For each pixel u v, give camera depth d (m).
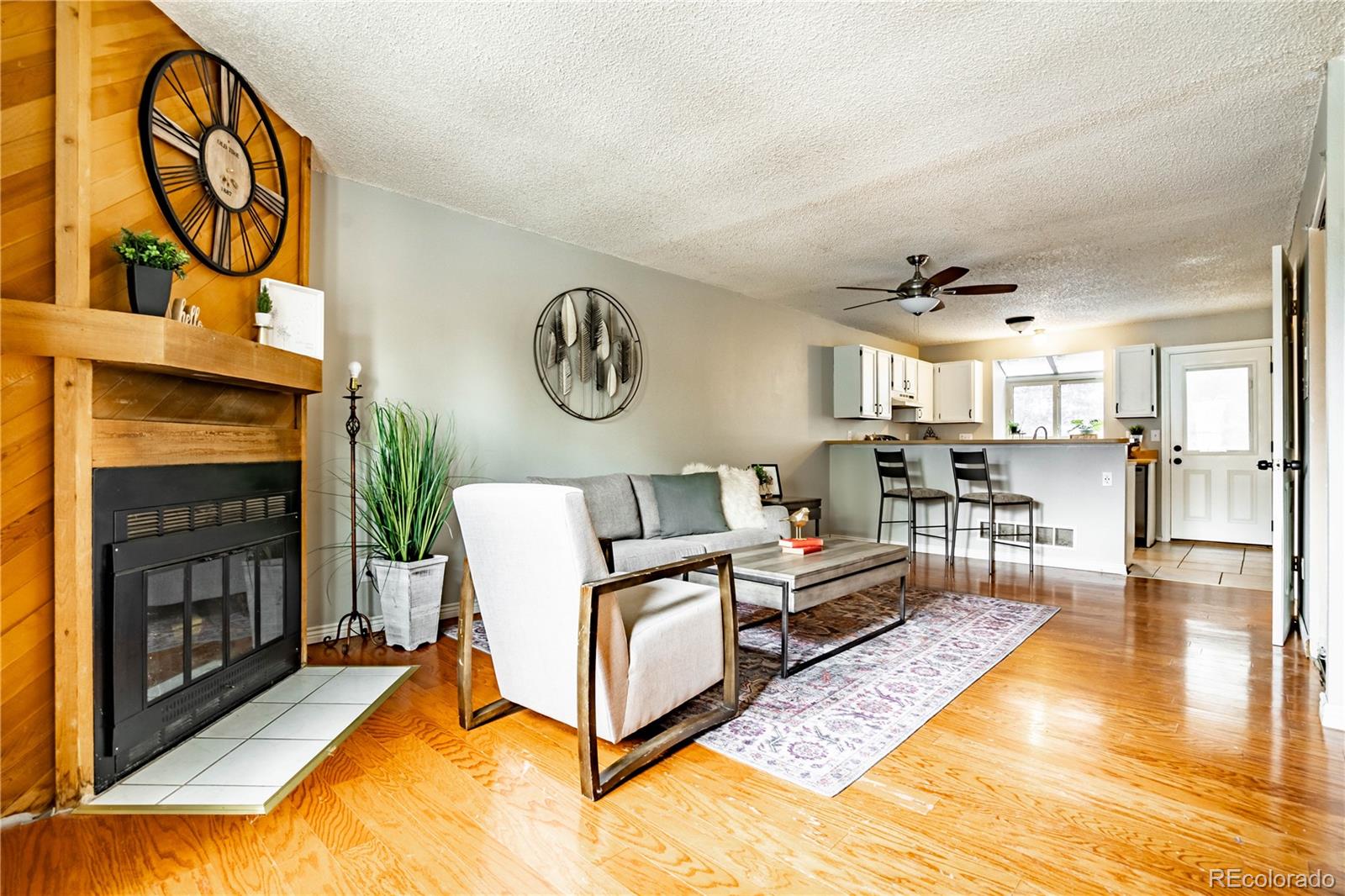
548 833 1.56
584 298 4.42
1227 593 4.14
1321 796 1.71
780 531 4.53
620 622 1.86
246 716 2.23
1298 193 3.40
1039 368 7.96
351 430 3.04
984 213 3.74
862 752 1.97
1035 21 2.03
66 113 1.67
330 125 2.73
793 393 6.39
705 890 1.36
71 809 1.64
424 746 2.04
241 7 1.97
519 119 2.67
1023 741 2.05
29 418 1.62
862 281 5.35
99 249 1.82
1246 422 6.30
